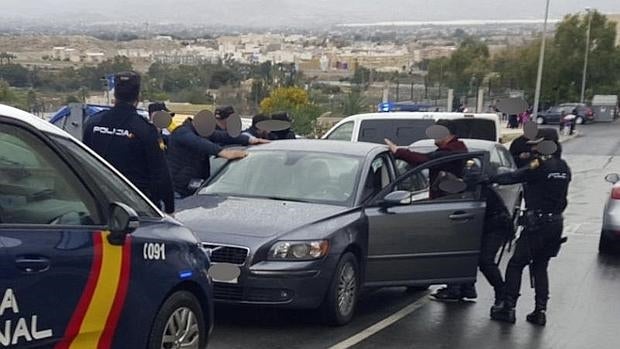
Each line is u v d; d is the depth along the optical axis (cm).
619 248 1174
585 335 746
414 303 846
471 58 6719
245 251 675
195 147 888
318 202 768
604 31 7506
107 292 447
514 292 781
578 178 2533
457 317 796
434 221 784
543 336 738
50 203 430
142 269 473
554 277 1006
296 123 2361
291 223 707
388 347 680
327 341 686
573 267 1073
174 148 913
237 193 804
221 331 702
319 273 690
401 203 772
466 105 4475
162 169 663
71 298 425
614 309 848
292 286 679
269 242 682
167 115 845
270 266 675
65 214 436
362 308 816
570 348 702
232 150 867
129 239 465
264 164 831
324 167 807
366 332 721
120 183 489
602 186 2280
